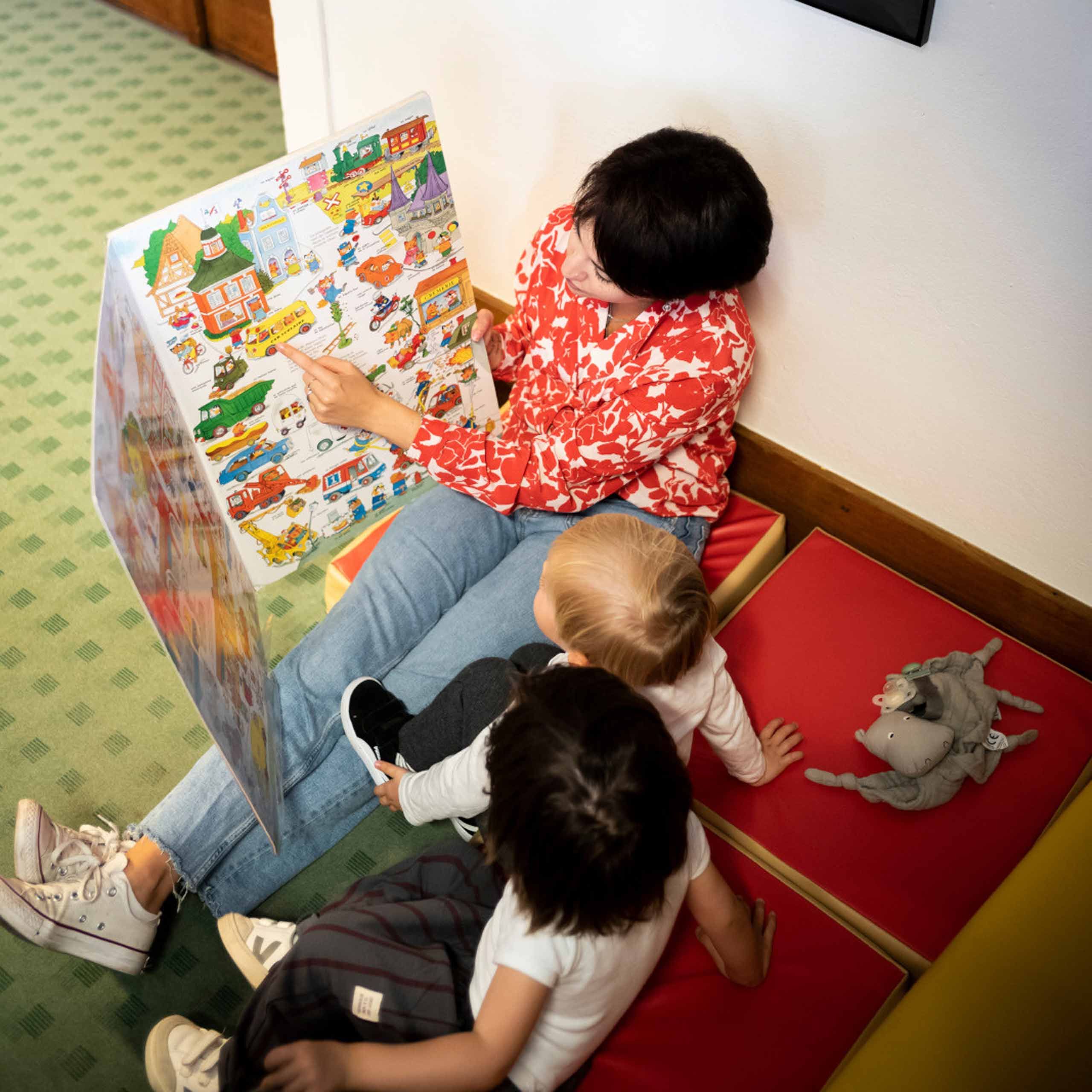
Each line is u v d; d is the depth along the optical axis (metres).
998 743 1.47
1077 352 1.41
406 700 1.57
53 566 1.95
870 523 1.82
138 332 1.30
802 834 1.43
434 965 1.19
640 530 1.25
